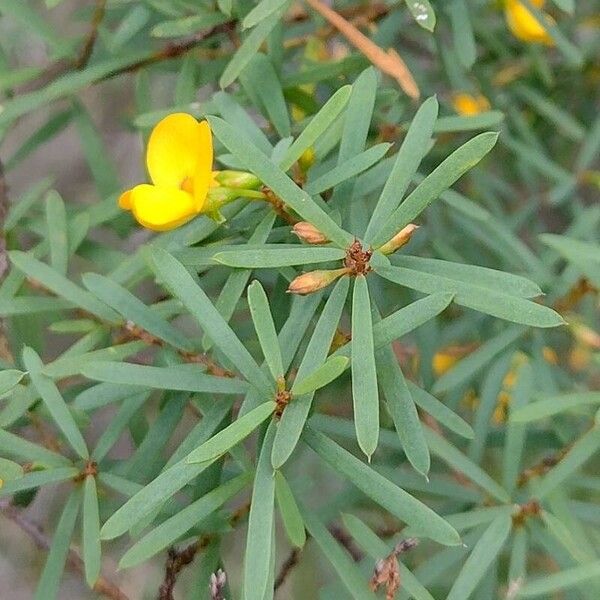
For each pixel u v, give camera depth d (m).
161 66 0.21
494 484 0.17
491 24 0.25
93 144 0.21
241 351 0.15
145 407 0.19
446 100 0.24
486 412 0.19
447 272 0.15
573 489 0.21
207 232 0.17
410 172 0.15
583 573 0.16
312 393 0.15
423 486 0.18
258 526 0.14
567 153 0.27
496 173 0.28
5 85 0.20
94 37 0.20
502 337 0.19
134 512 0.14
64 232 0.19
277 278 0.17
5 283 0.18
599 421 0.16
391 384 0.15
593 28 0.27
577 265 0.19
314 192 0.16
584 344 0.22
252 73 0.19
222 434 0.14
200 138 0.16
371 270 0.15
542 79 0.26
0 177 0.20
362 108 0.17
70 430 0.16
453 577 0.19
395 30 0.21
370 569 0.18
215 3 0.19
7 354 0.18
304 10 0.21
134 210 0.16
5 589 0.34
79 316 0.19
